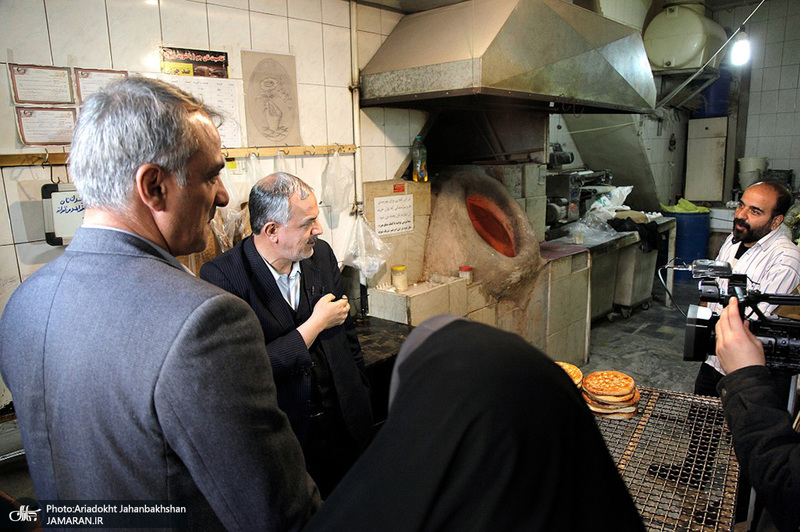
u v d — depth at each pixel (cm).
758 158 574
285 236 150
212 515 73
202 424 65
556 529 47
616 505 50
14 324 73
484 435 46
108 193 70
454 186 295
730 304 95
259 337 75
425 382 51
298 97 224
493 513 45
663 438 125
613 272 424
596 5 383
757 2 575
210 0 193
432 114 289
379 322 244
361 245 251
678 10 500
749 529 166
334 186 240
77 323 68
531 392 48
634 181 555
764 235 195
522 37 224
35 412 71
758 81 589
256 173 212
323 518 51
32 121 159
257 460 70
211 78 196
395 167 272
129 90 70
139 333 65
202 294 69
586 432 50
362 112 250
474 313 275
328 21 231
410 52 235
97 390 66
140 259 70
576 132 518
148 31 179
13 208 158
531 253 288
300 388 149
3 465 150
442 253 280
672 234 478
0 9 150
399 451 49
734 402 86
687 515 101
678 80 548
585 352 359
